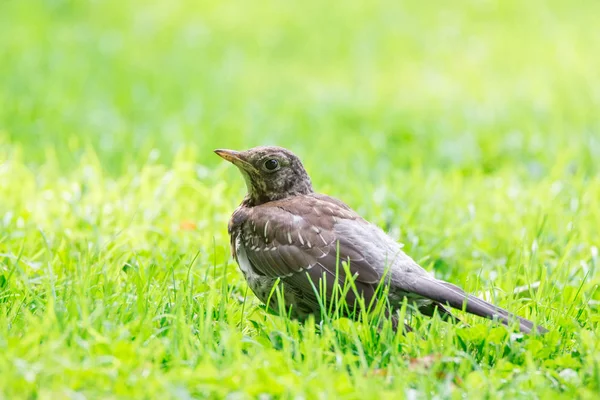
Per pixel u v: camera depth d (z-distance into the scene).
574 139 17.27
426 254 11.22
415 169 14.82
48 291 8.77
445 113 20.02
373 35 26.69
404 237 11.70
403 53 25.42
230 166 15.05
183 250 11.01
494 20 28.28
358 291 8.61
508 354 8.02
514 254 11.17
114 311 8.30
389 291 8.67
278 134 18.11
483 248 11.57
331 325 8.14
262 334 8.41
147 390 6.78
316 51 25.50
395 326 8.37
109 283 9.19
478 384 7.19
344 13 28.64
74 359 7.16
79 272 9.22
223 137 17.55
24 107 18.64
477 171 14.93
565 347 8.33
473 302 8.40
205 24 27.36
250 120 18.69
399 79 23.23
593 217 12.41
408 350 7.96
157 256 10.68
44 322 7.66
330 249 8.88
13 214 11.76
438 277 10.75
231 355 7.48
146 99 20.14
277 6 29.27
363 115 19.72
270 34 26.66
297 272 8.92
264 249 9.15
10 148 15.41
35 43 24.16
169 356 7.59
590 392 7.18
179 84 21.67
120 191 12.77
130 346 7.36
